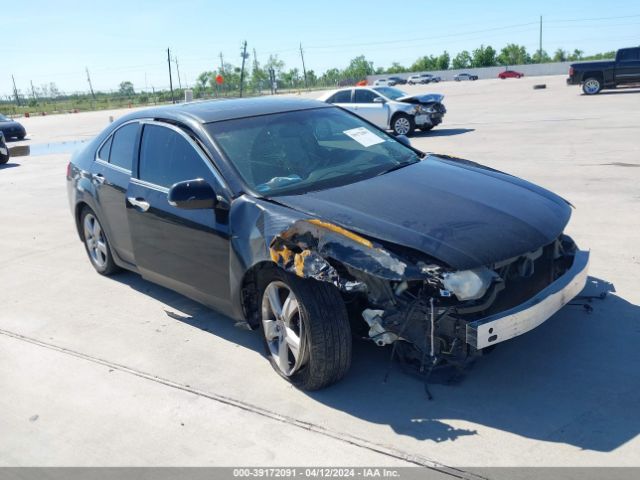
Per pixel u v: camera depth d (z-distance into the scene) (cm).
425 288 328
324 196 379
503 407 334
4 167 1545
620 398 334
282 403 358
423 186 394
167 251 457
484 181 413
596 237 598
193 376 398
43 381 409
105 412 365
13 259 692
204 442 329
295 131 457
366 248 322
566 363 372
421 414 335
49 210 941
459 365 347
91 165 568
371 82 9050
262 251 364
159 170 467
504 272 338
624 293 463
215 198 399
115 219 525
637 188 782
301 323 349
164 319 493
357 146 461
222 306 421
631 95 2331
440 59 12000
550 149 1147
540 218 366
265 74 8319
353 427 329
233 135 438
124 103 7550
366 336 369
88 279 603
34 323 506
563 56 11469
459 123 1838
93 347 452
